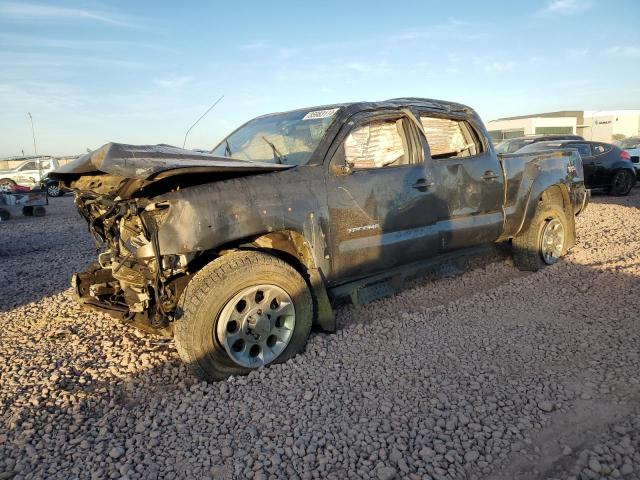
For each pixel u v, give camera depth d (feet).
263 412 9.91
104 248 14.79
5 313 17.62
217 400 10.39
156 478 8.15
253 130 16.26
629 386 10.43
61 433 9.59
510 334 13.26
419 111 15.62
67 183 13.80
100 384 11.78
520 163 18.44
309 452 8.61
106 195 11.78
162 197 10.58
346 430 9.19
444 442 8.81
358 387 10.71
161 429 9.52
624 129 144.46
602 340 12.62
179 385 11.41
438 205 15.28
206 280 10.91
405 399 10.19
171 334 12.03
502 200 17.51
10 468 8.58
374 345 12.80
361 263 13.61
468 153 17.20
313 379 11.13
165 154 11.33
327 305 13.08
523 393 10.30
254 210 11.43
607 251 21.75
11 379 12.04
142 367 12.48
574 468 8.10
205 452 8.73
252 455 8.63
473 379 10.93
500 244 20.98
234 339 11.33
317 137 13.58
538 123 131.23
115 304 13.69
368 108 14.30
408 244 14.52
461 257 17.15
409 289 17.87
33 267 25.98
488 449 8.58
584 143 46.73
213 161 11.53
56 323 16.16
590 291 16.39
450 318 14.52
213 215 10.86
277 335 12.08
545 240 19.47
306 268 13.07
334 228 12.91
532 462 8.29
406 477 7.98
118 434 9.47
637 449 8.42
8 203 49.83
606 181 46.26
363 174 13.62
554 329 13.47
